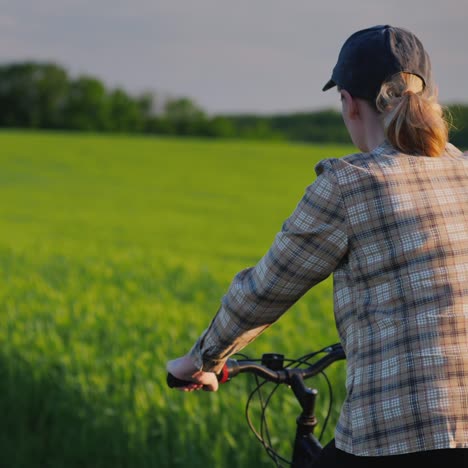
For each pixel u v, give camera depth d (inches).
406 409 85.2
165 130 3905.0
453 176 94.2
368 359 89.1
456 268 89.0
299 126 3848.4
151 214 1091.3
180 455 207.2
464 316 87.0
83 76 3973.9
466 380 85.0
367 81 95.9
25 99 3914.9
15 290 398.6
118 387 243.8
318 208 92.4
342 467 90.3
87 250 643.5
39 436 239.0
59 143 2321.6
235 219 1047.6
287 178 1642.5
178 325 311.7
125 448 219.5
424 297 88.0
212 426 213.5
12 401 251.6
